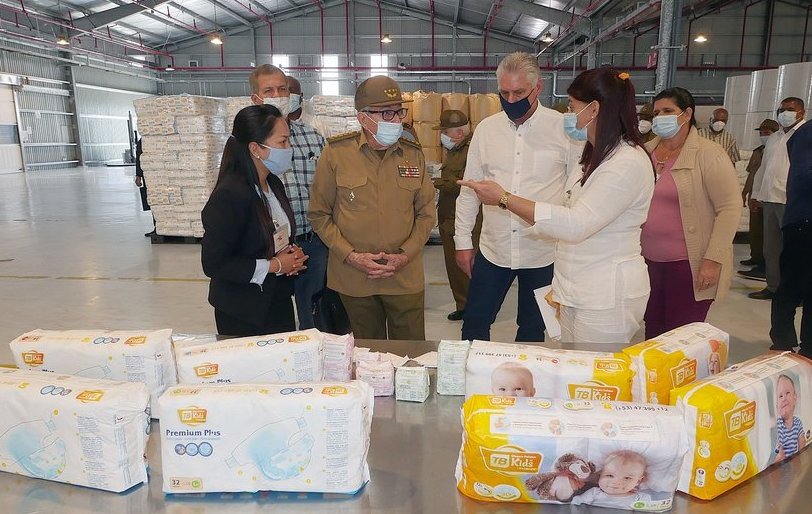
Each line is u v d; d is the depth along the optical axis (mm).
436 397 1264
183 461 909
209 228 1619
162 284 4758
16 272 5117
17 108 14539
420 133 6129
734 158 4742
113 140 18250
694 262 2004
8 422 949
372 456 1027
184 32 16750
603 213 1361
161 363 1113
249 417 898
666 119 1901
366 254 2000
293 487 915
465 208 2279
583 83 1376
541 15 11352
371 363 1280
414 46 16172
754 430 930
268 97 2291
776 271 4031
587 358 1099
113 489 927
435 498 906
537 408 899
